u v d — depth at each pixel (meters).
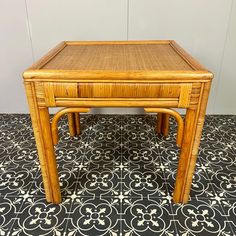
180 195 1.12
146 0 1.66
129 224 1.04
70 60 1.09
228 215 1.08
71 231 1.01
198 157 1.47
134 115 2.01
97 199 1.17
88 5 1.68
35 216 1.08
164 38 1.77
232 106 1.99
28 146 1.59
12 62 1.86
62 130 1.77
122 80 0.87
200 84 0.87
